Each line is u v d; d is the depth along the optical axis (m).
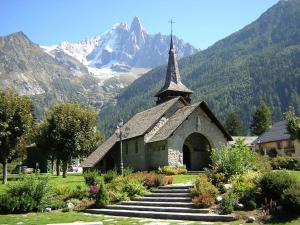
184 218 19.97
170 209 21.58
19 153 52.81
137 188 26.80
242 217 18.61
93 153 57.16
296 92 178.38
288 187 18.75
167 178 28.86
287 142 77.75
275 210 18.22
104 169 51.81
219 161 26.09
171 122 44.44
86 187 30.45
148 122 47.22
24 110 43.53
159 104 54.59
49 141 52.72
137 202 24.53
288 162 38.97
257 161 28.33
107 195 25.72
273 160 40.16
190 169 46.59
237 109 180.12
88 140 54.53
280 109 166.50
